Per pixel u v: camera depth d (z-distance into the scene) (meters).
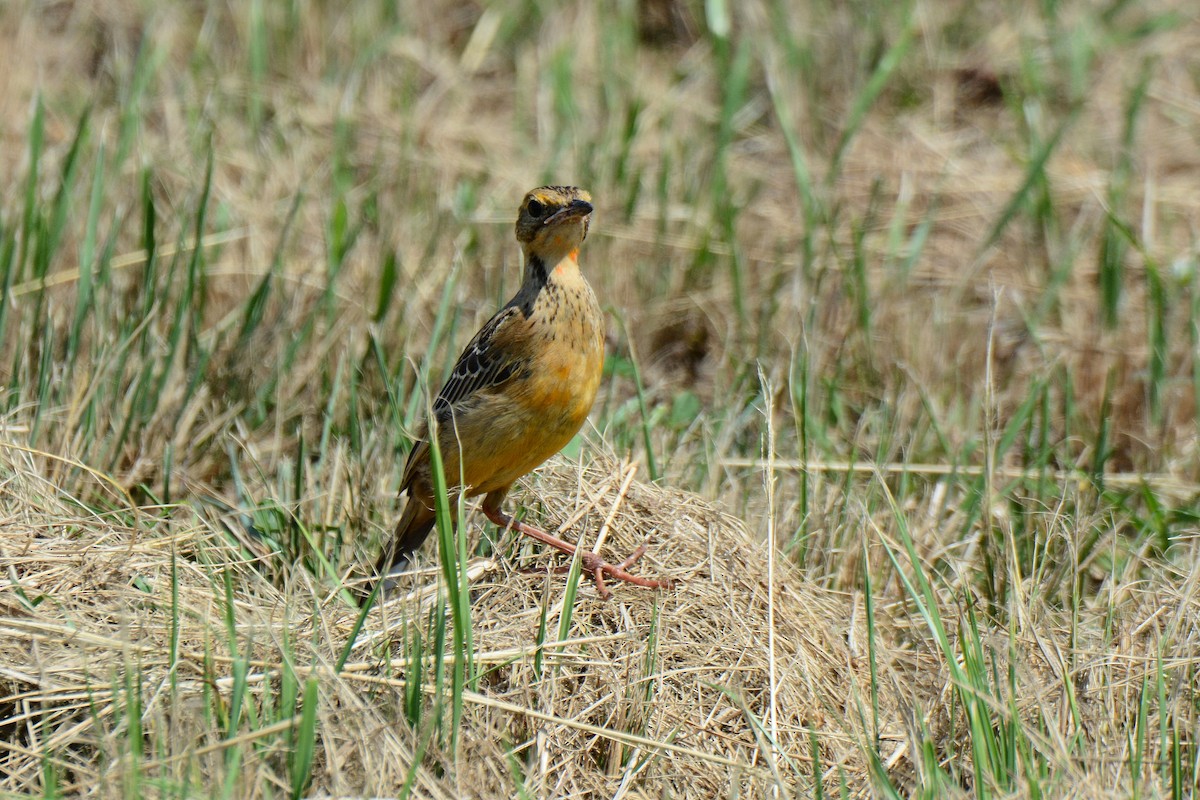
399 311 13.85
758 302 15.09
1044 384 12.45
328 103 18.28
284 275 14.38
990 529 10.53
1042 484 11.59
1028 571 10.88
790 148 15.90
